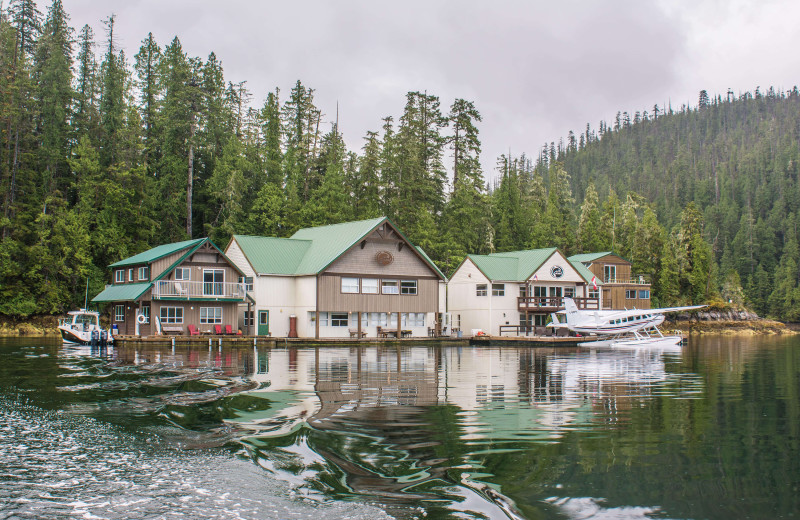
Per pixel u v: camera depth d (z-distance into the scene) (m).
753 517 9.78
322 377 26.33
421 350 47.72
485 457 12.97
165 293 51.06
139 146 74.69
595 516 9.81
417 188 84.31
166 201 75.12
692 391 22.75
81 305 67.38
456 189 91.75
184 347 47.00
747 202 181.88
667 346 56.84
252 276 56.97
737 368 32.84
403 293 59.66
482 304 65.88
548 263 66.75
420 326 61.53
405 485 11.30
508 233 95.56
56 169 72.69
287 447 13.91
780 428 15.80
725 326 101.00
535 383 24.73
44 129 72.62
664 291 97.94
